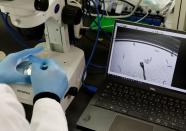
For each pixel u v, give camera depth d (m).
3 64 0.78
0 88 0.48
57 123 0.55
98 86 0.90
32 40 1.16
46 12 0.76
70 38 0.99
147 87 0.86
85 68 0.98
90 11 1.16
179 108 0.80
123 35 0.87
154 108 0.80
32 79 0.72
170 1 1.06
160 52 0.84
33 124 0.54
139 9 1.10
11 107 0.43
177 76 0.83
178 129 0.75
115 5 1.15
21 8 0.71
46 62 0.77
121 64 0.89
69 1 0.91
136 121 0.77
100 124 0.77
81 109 0.87
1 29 1.24
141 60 0.86
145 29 0.85
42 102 0.61
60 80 0.72
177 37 0.82
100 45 1.11
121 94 0.84
